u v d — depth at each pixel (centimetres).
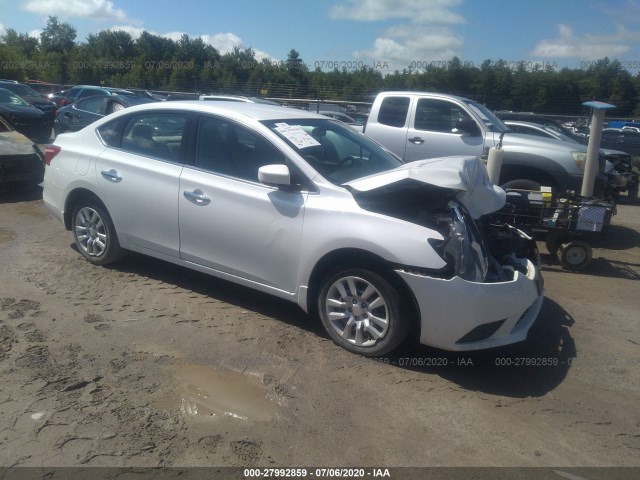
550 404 379
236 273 475
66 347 415
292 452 314
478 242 417
